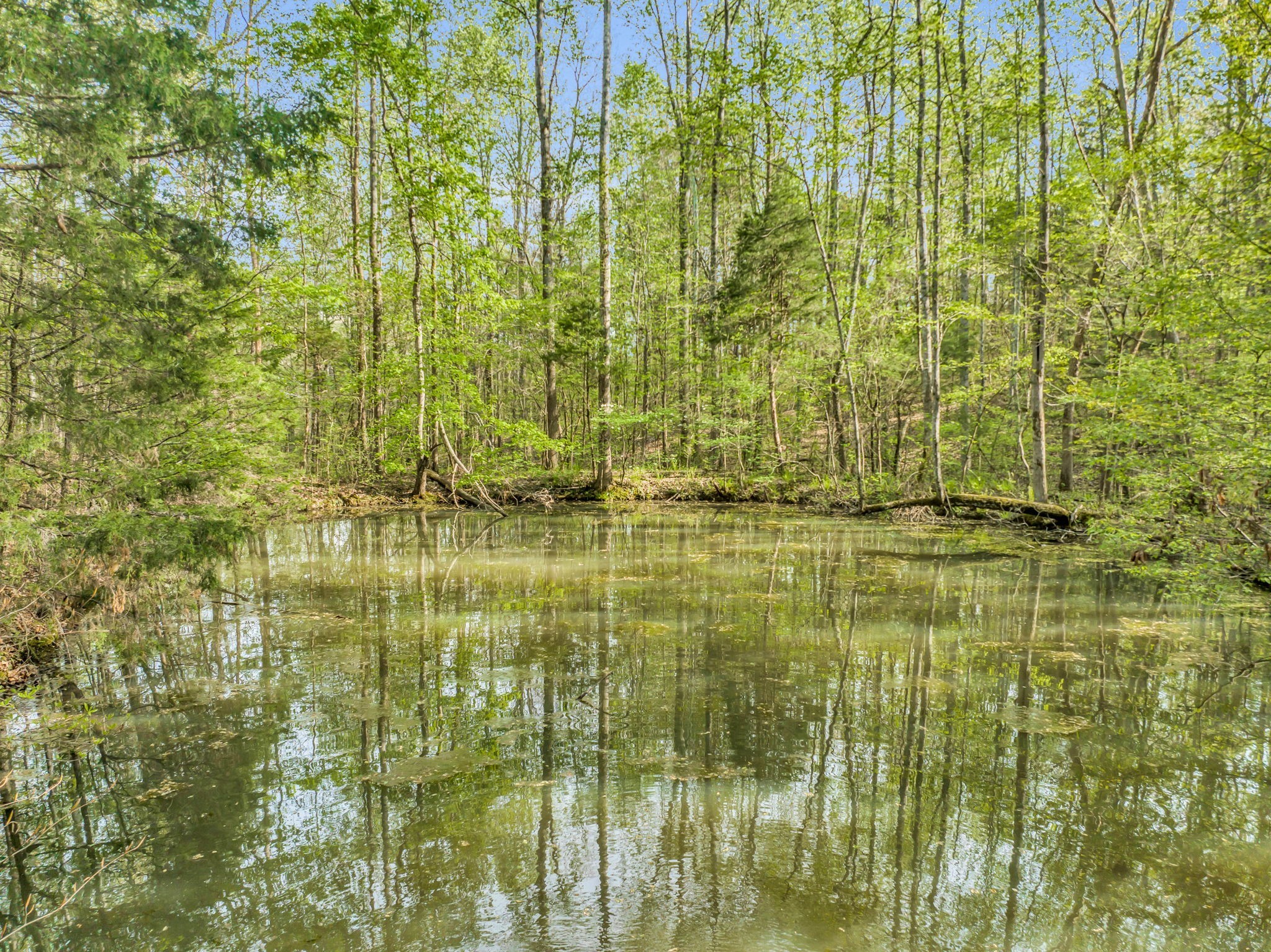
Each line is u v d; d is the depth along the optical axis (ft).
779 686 17.08
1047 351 46.57
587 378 77.41
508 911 8.87
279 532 44.88
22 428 18.40
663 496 64.18
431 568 32.71
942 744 13.82
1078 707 15.67
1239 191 23.80
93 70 15.21
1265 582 20.83
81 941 8.48
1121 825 10.88
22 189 17.87
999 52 56.70
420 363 54.60
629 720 15.08
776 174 65.00
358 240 58.44
